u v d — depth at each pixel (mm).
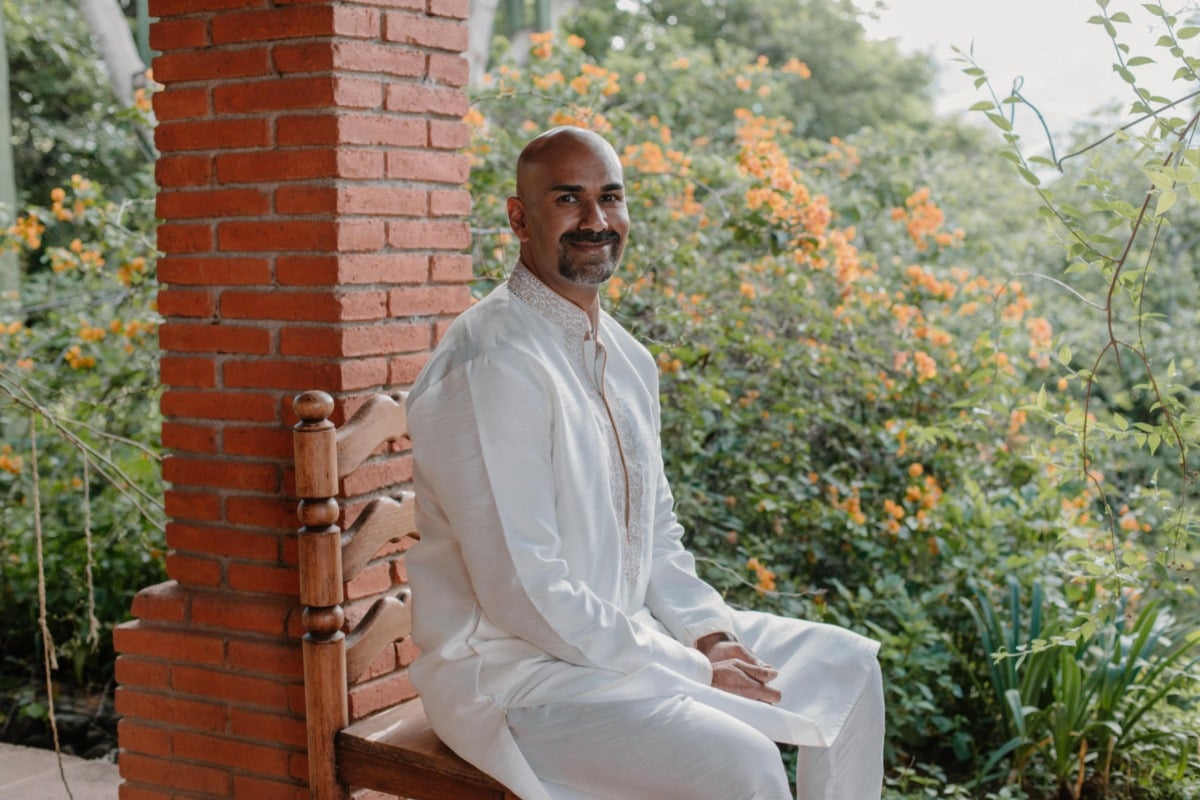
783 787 2090
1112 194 2844
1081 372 2842
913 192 5180
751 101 6414
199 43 2627
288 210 2568
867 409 4473
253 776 2701
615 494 2338
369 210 2590
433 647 2260
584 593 2148
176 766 2789
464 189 2844
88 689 4176
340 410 2566
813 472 4281
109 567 4398
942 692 3871
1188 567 2947
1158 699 3414
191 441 2762
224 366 2695
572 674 2145
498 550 2133
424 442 2203
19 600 4367
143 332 4559
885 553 4086
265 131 2572
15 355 4828
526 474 2146
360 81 2541
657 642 2186
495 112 5113
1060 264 6555
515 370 2178
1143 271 2689
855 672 2352
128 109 4672
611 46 12852
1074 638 2965
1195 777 3412
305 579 2408
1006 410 3688
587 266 2289
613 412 2367
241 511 2705
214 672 2713
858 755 2369
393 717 2486
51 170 10352
